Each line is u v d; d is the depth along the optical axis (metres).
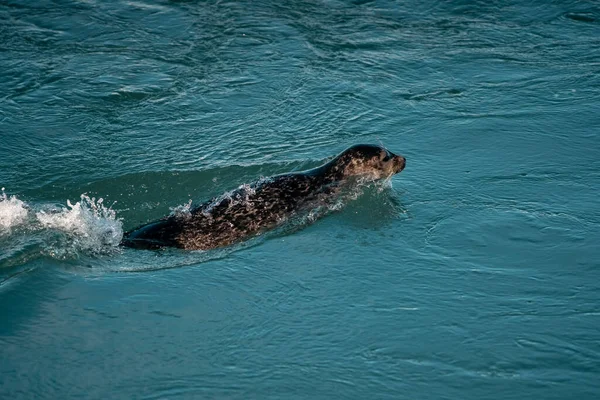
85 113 21.75
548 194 17.70
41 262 14.75
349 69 24.56
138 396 11.72
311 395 11.82
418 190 17.95
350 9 28.88
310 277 14.78
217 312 13.70
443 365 12.41
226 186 18.17
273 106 22.33
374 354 12.66
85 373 12.16
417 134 20.77
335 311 13.75
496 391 11.85
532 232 16.16
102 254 15.27
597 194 17.69
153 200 17.75
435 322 13.41
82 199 17.66
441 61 25.25
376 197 17.52
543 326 13.25
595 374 12.16
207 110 22.08
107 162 19.28
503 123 21.28
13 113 21.62
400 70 24.61
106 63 24.64
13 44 25.64
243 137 20.61
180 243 15.64
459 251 15.57
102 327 13.20
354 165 17.61
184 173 18.67
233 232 15.98
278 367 12.39
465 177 18.55
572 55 25.66
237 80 23.75
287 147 20.06
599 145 20.09
